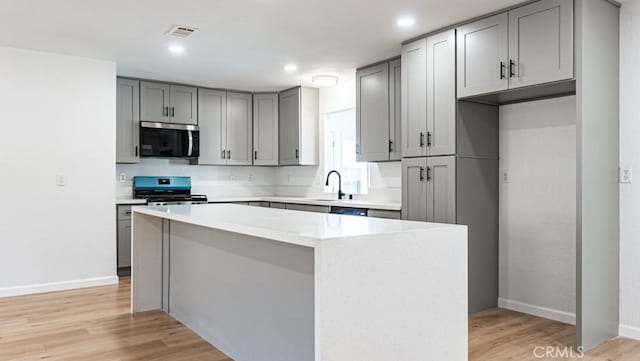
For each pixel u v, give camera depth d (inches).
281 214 104.6
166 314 140.9
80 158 174.6
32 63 165.6
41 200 167.5
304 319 85.5
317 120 232.2
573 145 132.9
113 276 181.5
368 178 205.0
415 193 151.8
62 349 111.0
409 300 71.9
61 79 170.7
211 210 118.6
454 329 78.4
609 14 118.5
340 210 184.1
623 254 122.3
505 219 150.4
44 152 167.9
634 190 120.3
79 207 174.4
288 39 152.4
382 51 166.1
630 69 120.9
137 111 207.3
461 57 136.8
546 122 139.3
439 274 76.2
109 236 180.5
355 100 205.0
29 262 165.5
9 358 105.0
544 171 140.1
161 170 228.2
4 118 161.2
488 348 113.5
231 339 108.5
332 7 124.9
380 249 68.2
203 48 162.7
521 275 146.0
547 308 139.3
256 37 150.3
